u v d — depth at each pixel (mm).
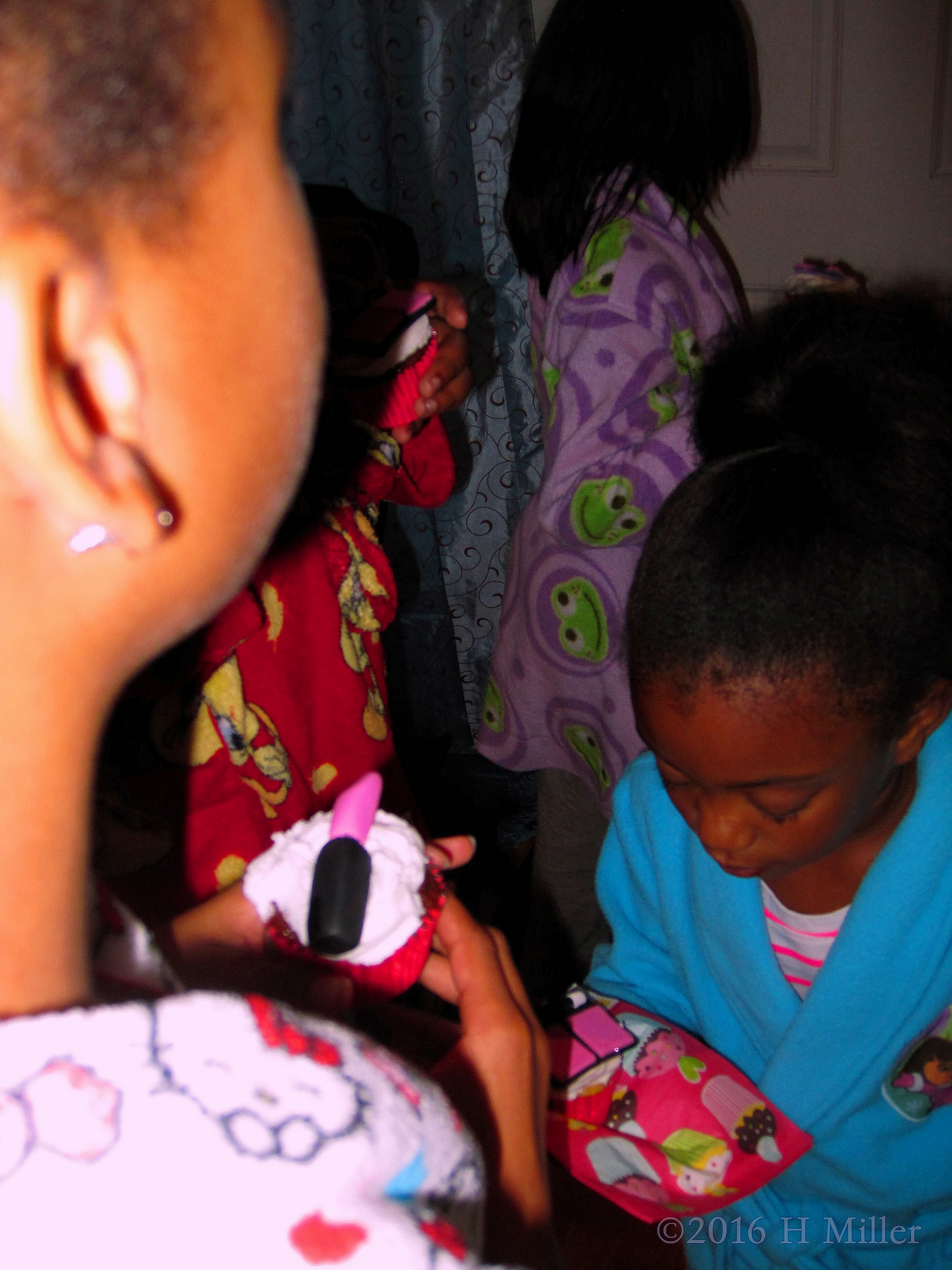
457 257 1799
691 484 589
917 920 669
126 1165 256
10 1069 258
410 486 1070
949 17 1792
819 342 587
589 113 1185
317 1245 264
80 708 273
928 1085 731
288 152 299
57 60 221
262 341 276
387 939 529
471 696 2115
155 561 270
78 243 232
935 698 588
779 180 1969
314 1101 288
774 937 754
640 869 831
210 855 734
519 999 548
